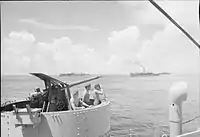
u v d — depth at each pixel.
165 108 18.69
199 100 17.33
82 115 5.71
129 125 16.14
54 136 5.38
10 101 7.30
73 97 6.34
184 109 17.61
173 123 3.14
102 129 6.36
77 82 6.54
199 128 5.71
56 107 5.99
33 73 5.94
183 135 3.21
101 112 6.34
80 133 5.66
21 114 5.09
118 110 18.77
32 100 6.23
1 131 5.33
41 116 5.34
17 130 5.27
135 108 19.14
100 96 7.34
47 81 6.07
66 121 5.48
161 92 20.06
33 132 5.27
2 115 5.29
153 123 16.06
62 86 6.24
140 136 6.78
